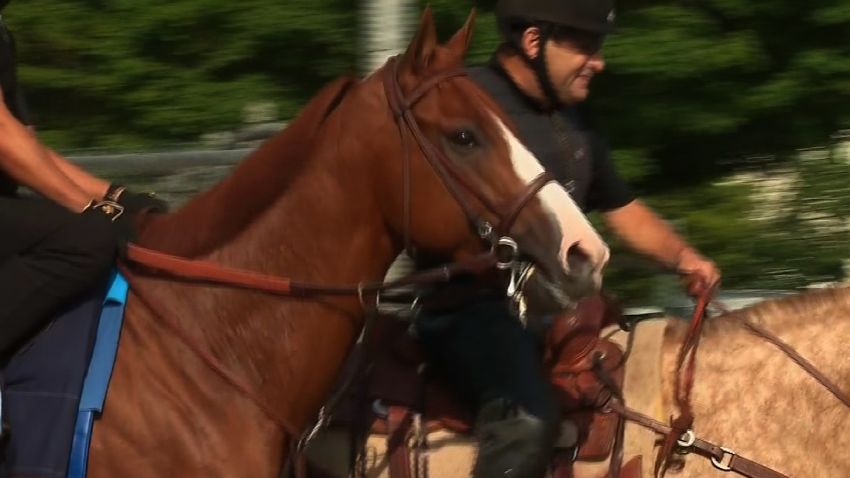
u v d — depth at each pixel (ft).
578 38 22.62
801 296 24.13
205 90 39.22
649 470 22.88
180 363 20.74
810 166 40.27
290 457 21.57
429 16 21.07
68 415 20.16
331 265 21.21
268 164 21.53
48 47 40.37
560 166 23.38
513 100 23.25
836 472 22.90
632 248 25.27
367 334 22.95
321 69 39.60
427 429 22.68
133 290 21.11
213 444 20.53
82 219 20.44
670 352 23.56
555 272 20.22
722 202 39.73
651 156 39.70
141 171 31.07
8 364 20.65
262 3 38.68
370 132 20.95
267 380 21.01
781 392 22.99
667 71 37.52
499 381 22.30
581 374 23.20
